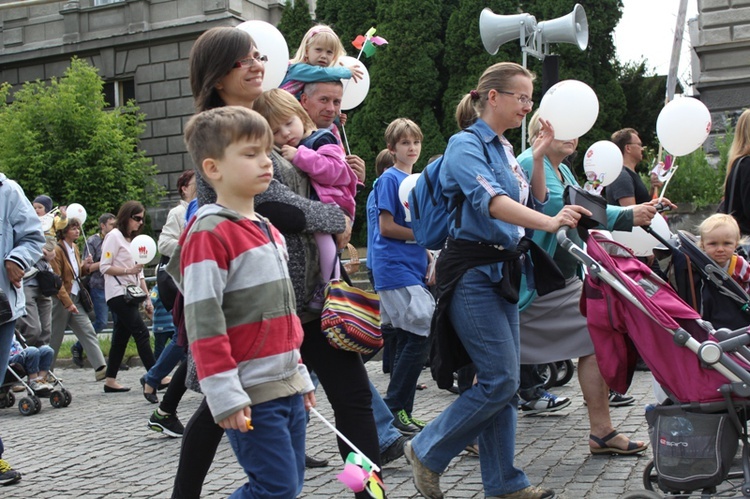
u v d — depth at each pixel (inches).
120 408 310.2
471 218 151.6
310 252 138.3
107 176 772.0
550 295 202.5
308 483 186.5
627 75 896.9
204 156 112.9
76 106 776.9
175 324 128.5
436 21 794.2
